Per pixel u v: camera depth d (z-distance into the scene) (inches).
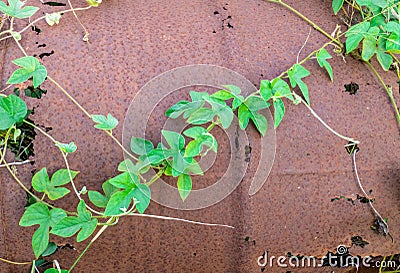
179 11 25.2
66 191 21.7
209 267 24.7
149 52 23.3
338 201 23.9
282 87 22.7
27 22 23.9
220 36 24.2
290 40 24.9
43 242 21.6
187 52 23.5
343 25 26.1
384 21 25.2
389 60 24.5
